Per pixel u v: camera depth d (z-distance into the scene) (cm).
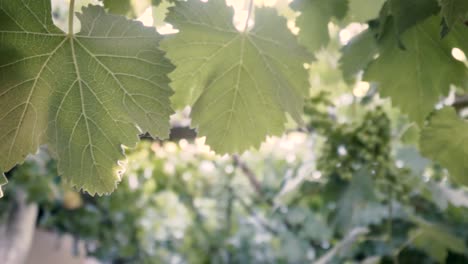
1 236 128
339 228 84
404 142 72
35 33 41
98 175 44
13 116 42
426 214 114
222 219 200
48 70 42
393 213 111
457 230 112
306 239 165
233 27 49
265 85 51
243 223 198
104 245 187
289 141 104
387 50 55
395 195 90
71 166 44
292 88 51
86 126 43
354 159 84
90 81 43
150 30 43
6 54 41
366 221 106
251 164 174
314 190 92
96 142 44
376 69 57
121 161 44
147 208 195
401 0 49
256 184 156
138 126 43
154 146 125
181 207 207
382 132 83
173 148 128
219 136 51
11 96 42
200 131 51
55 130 43
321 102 89
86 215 172
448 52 54
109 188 44
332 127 85
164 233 213
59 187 157
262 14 49
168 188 169
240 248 202
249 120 51
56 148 43
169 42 49
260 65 50
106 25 42
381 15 50
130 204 176
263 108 51
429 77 56
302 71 51
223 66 50
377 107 83
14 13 41
